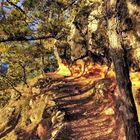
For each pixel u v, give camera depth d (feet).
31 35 53.83
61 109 50.67
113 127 42.63
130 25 46.75
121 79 30.45
